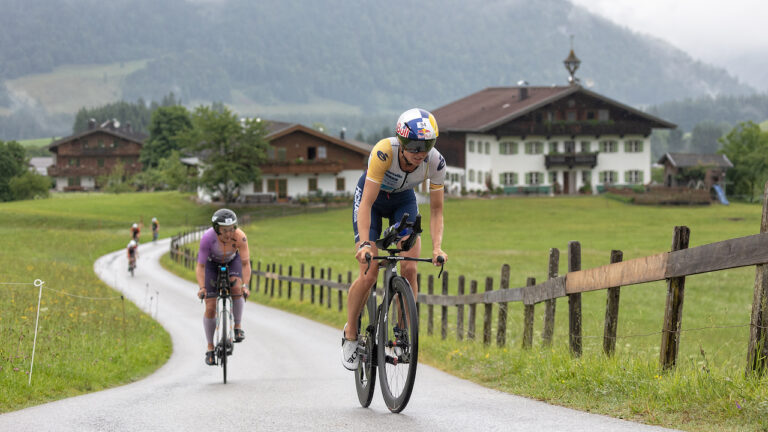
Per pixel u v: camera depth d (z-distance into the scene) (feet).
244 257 30.01
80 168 430.61
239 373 32.63
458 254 140.56
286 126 319.06
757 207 258.37
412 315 17.35
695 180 299.38
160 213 266.16
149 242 190.80
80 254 151.43
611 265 23.17
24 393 24.72
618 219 216.95
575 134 282.56
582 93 284.61
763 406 15.88
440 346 38.58
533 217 224.74
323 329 57.62
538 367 25.11
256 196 274.57
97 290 77.71
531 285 31.07
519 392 22.93
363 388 20.47
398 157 18.67
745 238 17.20
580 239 169.68
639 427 16.10
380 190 19.88
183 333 55.26
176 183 330.75
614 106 286.46
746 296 78.13
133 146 438.81
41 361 29.96
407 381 17.48
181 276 118.32
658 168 464.65
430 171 19.10
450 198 268.21
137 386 27.99
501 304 34.60
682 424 16.35
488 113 297.12
